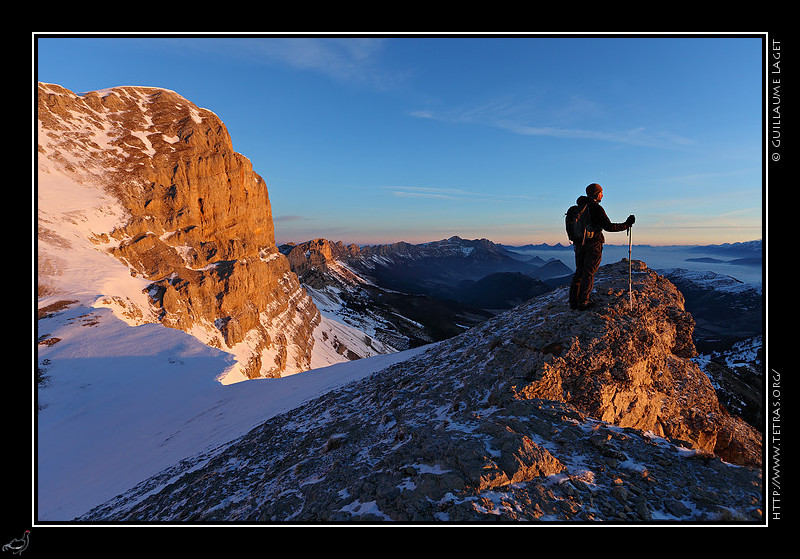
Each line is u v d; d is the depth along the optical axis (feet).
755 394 123.95
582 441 21.11
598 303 31.35
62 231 257.96
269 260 601.21
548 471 18.15
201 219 434.30
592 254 28.89
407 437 24.56
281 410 55.57
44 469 61.05
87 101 421.18
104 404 86.43
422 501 16.31
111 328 137.69
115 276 237.45
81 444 69.72
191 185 422.41
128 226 318.86
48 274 203.10
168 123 466.29
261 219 604.49
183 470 42.16
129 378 102.27
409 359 54.24
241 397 79.97
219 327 331.77
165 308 246.47
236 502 25.57
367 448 26.35
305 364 474.90
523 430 21.49
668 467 19.24
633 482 18.08
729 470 18.80
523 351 29.53
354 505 17.88
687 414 30.07
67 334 128.88
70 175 331.36
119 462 61.21
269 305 504.84
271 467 31.04
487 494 16.44
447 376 35.01
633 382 27.22
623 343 28.07
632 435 21.97
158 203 375.66
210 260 395.34
